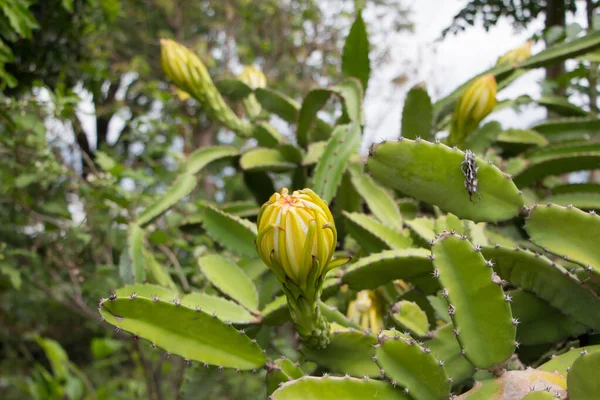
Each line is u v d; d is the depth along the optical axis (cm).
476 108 87
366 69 103
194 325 60
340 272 72
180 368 150
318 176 83
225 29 313
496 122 93
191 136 267
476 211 60
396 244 77
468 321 54
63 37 158
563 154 91
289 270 54
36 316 239
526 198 94
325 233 54
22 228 165
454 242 55
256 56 345
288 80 304
